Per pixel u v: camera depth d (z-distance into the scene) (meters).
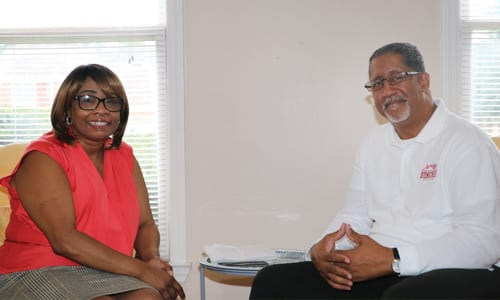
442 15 3.13
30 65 3.24
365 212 2.29
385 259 1.84
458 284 1.64
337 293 1.94
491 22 3.18
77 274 1.92
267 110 3.15
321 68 3.14
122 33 3.21
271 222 3.15
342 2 3.14
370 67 2.17
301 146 3.14
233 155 3.15
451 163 1.96
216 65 3.15
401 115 2.07
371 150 2.25
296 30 3.14
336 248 2.13
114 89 2.09
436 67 3.14
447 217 1.99
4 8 3.21
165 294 1.97
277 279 2.00
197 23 3.14
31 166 1.97
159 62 3.21
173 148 3.15
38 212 1.94
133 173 2.31
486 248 1.80
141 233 2.27
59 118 2.05
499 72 3.20
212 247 2.54
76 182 2.01
